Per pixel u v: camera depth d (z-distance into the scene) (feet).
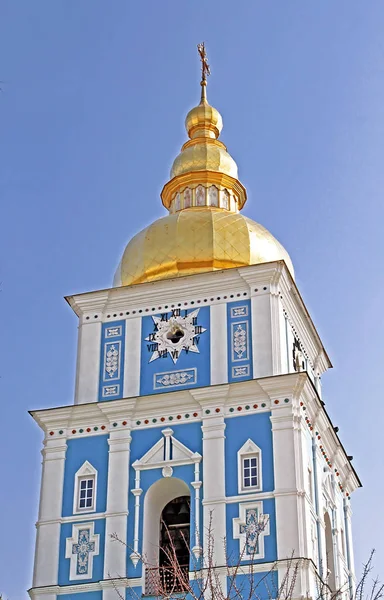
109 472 140.05
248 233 157.69
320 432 147.02
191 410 140.97
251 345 145.07
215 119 183.01
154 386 145.89
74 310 155.74
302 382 138.00
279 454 134.92
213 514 133.08
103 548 135.44
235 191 173.17
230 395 140.15
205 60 191.93
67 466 142.20
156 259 156.46
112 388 147.33
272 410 137.90
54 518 138.62
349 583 150.10
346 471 157.99
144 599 130.82
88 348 151.12
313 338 163.22
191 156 174.60
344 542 152.25
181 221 158.92
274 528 130.52
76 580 134.00
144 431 141.69
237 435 137.59
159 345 148.66
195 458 137.39
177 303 151.12
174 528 139.64
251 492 133.49
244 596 127.03
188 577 130.72
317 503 138.92
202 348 146.72
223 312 148.56
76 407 144.46
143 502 136.98
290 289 153.38
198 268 154.92
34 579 135.13
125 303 153.28
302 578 126.21
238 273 150.20
